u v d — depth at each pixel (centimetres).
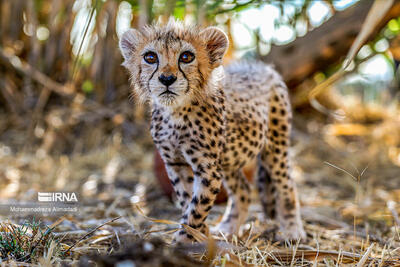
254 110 107
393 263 92
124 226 111
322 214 127
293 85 200
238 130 104
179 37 95
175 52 94
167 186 134
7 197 129
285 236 108
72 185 146
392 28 168
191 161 97
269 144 113
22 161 161
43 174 152
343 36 180
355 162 178
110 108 186
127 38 101
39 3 198
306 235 113
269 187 116
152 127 100
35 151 173
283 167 113
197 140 96
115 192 142
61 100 193
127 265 72
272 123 113
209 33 98
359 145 210
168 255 75
